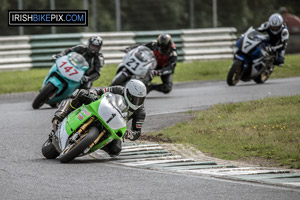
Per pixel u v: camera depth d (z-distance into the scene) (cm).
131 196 2152
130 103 2819
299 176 2570
